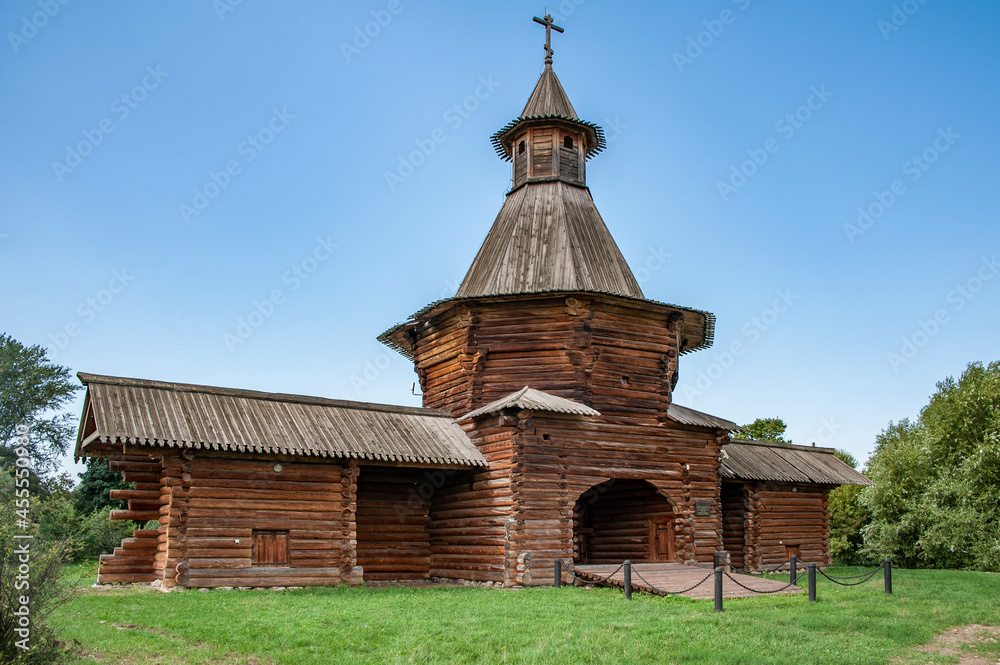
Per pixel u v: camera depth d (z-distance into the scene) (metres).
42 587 11.43
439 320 28.16
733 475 31.02
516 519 23.05
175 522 20.62
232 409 23.08
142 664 12.51
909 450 41.12
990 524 36.41
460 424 26.36
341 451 22.58
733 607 18.62
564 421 24.42
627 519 28.09
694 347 31.81
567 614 17.22
